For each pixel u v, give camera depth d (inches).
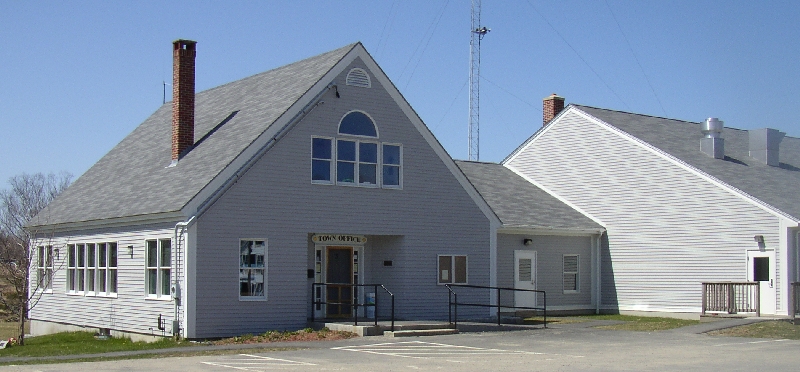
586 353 817.5
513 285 1360.7
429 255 1175.0
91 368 713.6
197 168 1057.5
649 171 1433.3
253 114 1117.7
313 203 1069.8
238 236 1005.8
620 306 1451.8
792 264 1257.4
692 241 1366.9
